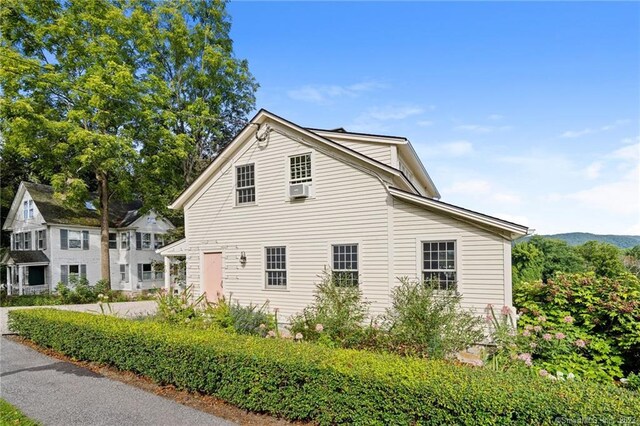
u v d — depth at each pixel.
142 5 22.47
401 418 3.89
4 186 31.17
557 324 6.69
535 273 14.13
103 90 18.25
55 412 5.14
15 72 16.88
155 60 22.16
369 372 4.18
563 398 3.31
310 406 4.50
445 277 9.21
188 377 5.64
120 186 21.02
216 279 13.23
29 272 25.52
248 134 12.67
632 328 5.99
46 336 8.59
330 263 10.88
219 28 23.94
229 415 4.97
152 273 30.44
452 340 6.10
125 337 6.67
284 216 11.81
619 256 16.34
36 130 18.02
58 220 25.92
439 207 9.16
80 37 19.53
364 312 9.02
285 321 11.46
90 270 27.47
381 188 10.17
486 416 3.48
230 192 13.05
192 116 22.17
